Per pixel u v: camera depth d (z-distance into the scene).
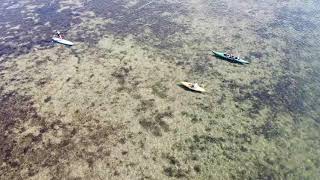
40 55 28.73
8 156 19.58
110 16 35.22
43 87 24.91
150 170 18.62
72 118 22.11
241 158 19.36
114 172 18.53
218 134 20.89
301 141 20.55
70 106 23.08
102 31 32.25
